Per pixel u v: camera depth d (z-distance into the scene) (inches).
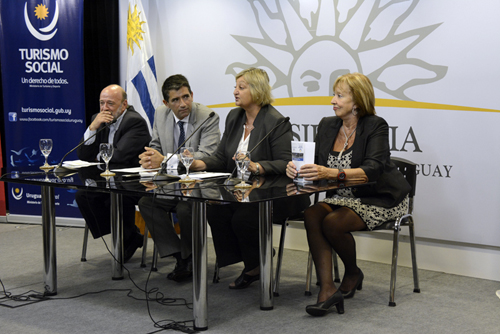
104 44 177.5
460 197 122.5
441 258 127.0
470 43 118.4
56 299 106.3
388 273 125.1
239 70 155.1
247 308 99.4
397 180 101.1
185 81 128.1
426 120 126.0
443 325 90.4
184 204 112.7
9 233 171.8
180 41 164.7
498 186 117.3
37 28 175.3
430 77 124.6
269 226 95.5
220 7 156.3
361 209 97.9
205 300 88.1
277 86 148.6
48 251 107.3
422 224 128.0
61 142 177.8
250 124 112.4
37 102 177.8
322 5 138.9
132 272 126.6
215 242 110.7
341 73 137.9
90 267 131.4
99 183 91.2
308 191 82.0
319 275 95.9
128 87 165.6
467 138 120.6
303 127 145.3
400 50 128.3
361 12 133.2
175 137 133.6
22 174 104.6
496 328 89.0
